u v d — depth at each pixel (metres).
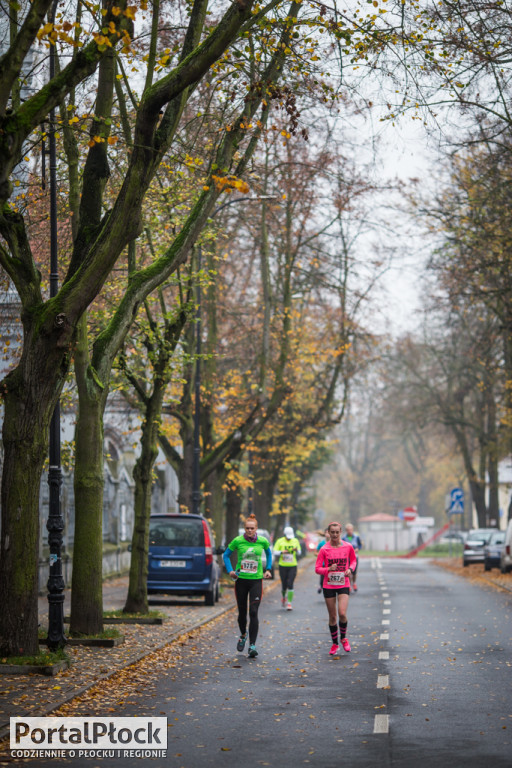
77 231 43.12
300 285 98.00
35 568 35.56
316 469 157.25
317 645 43.00
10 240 35.53
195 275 54.69
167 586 64.50
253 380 91.69
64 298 35.12
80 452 44.69
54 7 38.94
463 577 101.50
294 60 39.09
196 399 74.81
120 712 26.94
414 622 53.09
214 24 44.94
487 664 36.09
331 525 40.19
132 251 50.62
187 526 65.38
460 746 22.53
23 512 35.12
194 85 36.53
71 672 33.75
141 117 33.62
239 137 42.81
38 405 35.16
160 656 39.19
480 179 67.75
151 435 54.88
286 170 73.06
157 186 50.69
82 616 43.91
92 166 41.78
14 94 38.44
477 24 48.53
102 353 44.47
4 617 35.06
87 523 44.38
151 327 54.09
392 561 156.00
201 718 26.17
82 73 30.02
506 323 84.38
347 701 28.61
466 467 136.38
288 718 26.11
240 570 39.28
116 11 28.42
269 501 117.25
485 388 112.69
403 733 24.06
